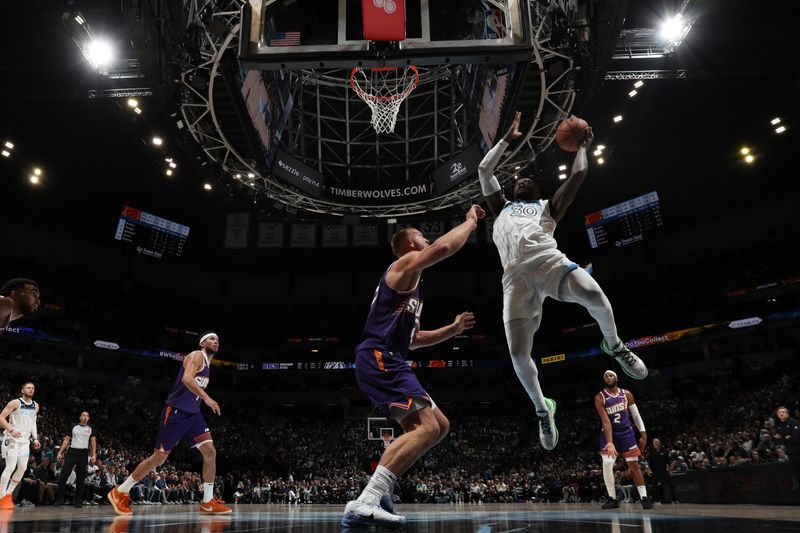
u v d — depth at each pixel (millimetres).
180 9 13141
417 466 30000
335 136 27562
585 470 23672
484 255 37781
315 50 9883
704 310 30688
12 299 3545
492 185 4289
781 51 20750
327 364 37000
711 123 27234
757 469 8828
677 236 34156
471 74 18250
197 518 4215
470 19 15469
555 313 36875
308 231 37156
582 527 2518
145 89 19578
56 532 2402
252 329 37938
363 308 38781
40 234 32000
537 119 15625
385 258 37938
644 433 7660
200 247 36875
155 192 33281
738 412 24141
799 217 30078
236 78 13844
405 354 2957
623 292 34469
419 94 23250
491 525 2758
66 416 25688
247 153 17172
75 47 18875
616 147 28375
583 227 35500
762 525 2344
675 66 20312
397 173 27672
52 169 29047
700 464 15508
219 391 35938
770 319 28141
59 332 29250
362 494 2641
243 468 29578
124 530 2527
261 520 3752
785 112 25469
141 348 32781
